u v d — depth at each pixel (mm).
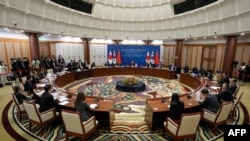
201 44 15297
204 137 4086
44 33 11539
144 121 5070
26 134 4113
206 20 11336
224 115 4254
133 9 16328
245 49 11039
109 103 4824
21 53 12336
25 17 9320
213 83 7820
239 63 11570
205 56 14945
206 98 4633
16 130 4289
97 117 4562
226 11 9305
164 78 12688
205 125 4742
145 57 14250
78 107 3854
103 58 18984
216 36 11727
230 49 10328
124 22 17031
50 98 4387
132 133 4289
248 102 6645
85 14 14375
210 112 4328
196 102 4961
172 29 15273
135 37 17672
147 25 16750
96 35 16500
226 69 10656
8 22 8297
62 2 12055
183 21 13750
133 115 5594
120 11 16344
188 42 16969
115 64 14469
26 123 4684
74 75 11383
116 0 15664
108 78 12586
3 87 8578
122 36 17672
